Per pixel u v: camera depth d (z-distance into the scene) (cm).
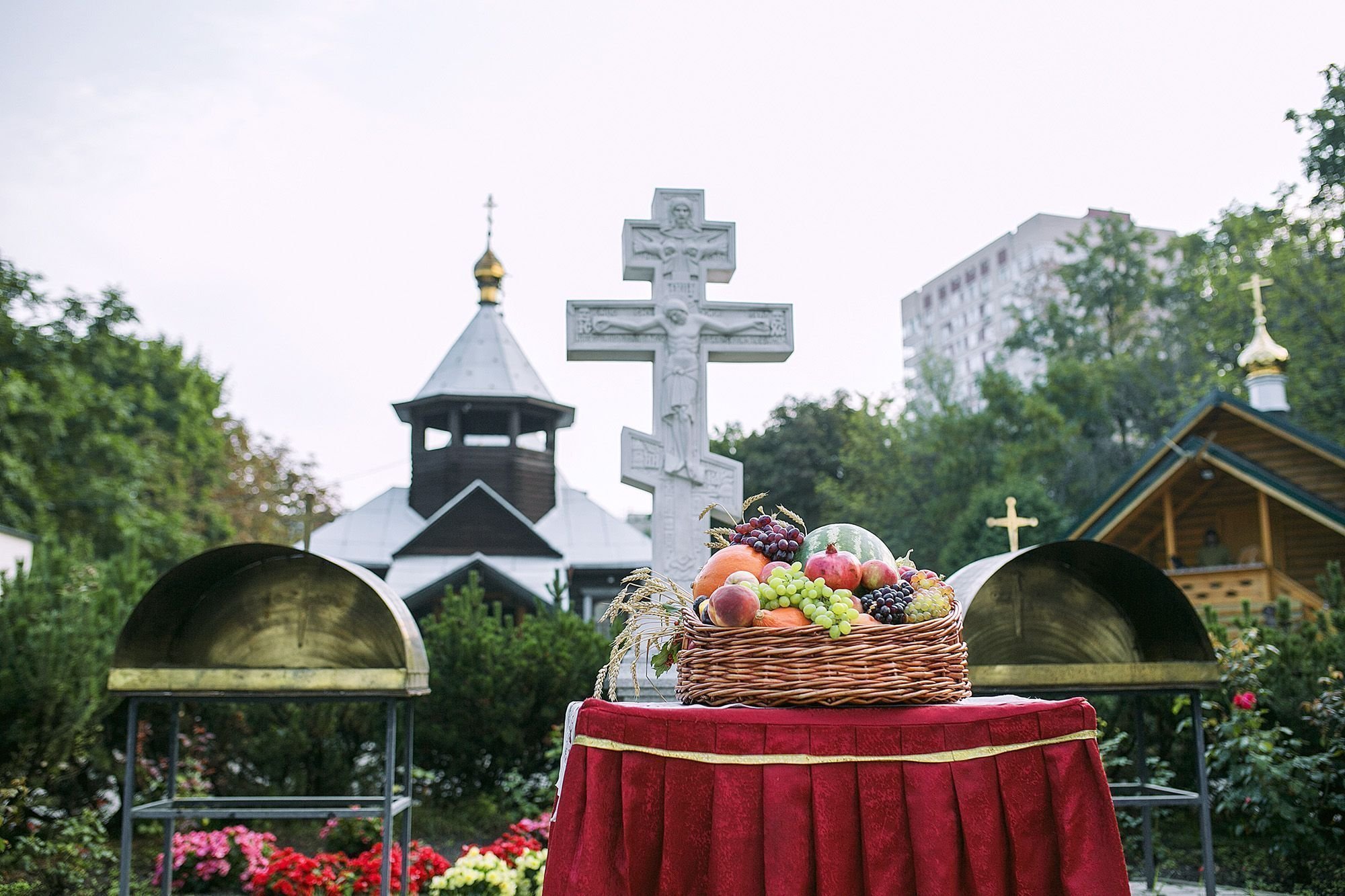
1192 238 4422
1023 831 302
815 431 4475
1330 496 1712
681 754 302
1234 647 877
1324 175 3656
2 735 840
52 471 3033
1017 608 691
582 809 300
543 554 2911
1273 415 1727
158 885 807
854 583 339
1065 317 4584
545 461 3055
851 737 302
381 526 3014
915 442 4159
